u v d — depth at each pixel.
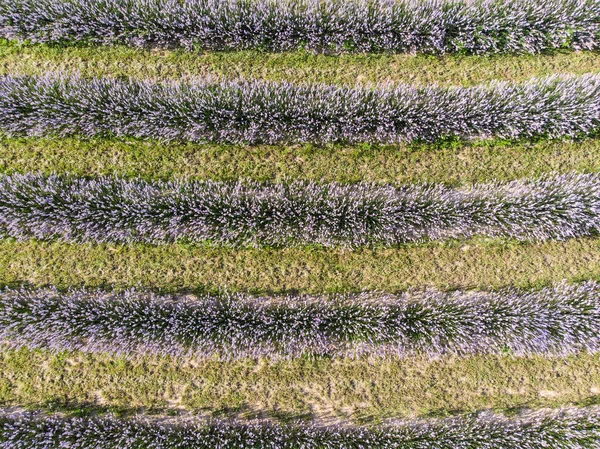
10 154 7.27
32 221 6.96
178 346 6.93
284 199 7.07
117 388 7.00
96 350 6.94
